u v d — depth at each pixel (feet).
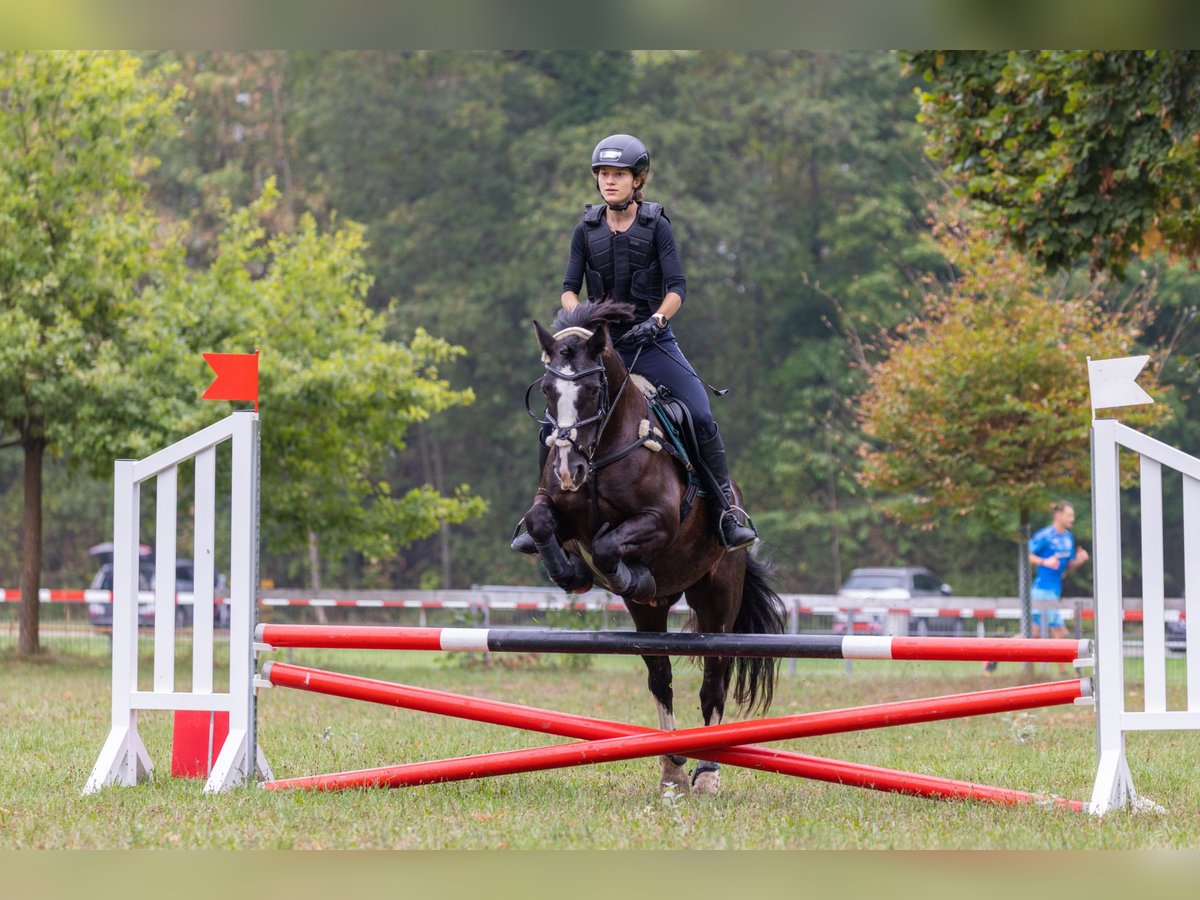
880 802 23.03
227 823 19.65
